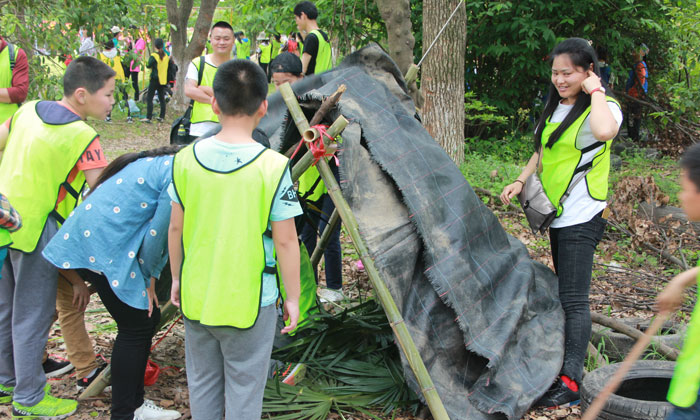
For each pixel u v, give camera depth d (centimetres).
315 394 347
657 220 706
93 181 319
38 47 696
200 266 255
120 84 908
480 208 368
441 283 326
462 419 315
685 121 1297
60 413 326
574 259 370
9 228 280
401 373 364
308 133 316
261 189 251
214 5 1553
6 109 496
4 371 336
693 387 205
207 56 550
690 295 525
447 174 360
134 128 1375
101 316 471
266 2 1128
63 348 416
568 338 366
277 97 413
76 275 330
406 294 327
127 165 296
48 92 674
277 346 397
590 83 354
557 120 377
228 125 257
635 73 1295
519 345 350
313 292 412
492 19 1152
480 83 1240
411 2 1129
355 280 554
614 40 1230
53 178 313
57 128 311
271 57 1574
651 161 1097
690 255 622
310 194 426
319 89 368
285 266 262
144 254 287
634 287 545
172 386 368
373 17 1093
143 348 299
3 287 326
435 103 884
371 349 387
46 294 317
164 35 1039
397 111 387
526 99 1255
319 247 445
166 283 367
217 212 251
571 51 360
